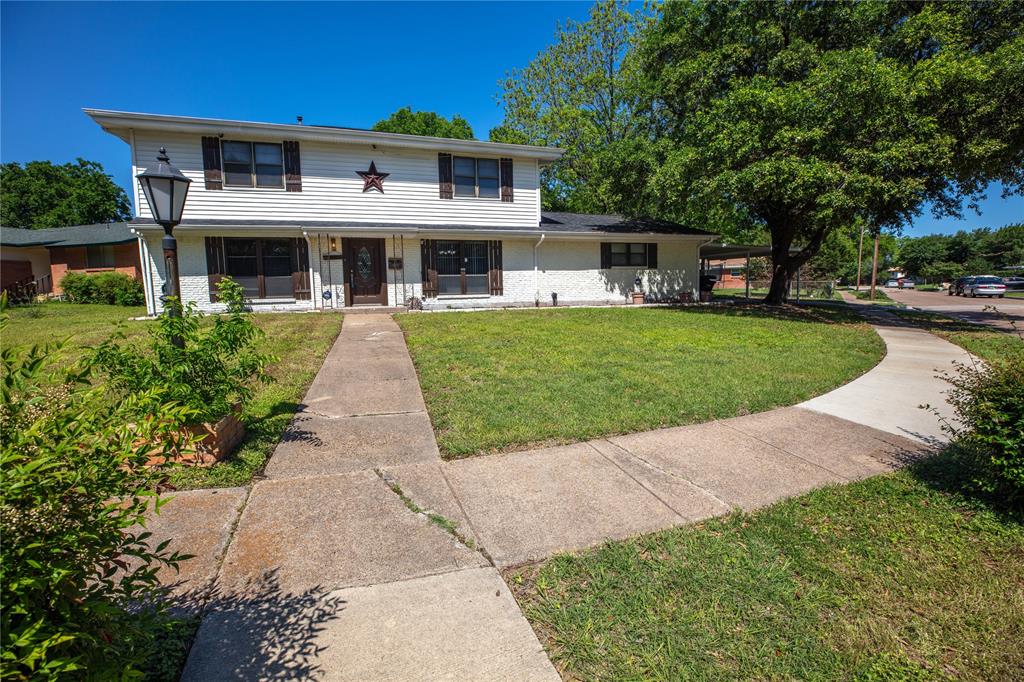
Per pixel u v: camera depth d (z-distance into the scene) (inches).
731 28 573.6
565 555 102.3
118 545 58.1
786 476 140.9
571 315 516.7
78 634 47.9
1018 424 112.1
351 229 524.1
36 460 48.4
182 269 503.5
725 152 497.0
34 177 1317.7
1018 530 110.6
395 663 74.5
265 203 530.9
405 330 397.7
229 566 98.1
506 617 85.0
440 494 129.6
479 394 214.8
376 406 203.8
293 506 122.7
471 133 1272.1
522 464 148.1
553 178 1154.0
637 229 703.1
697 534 110.2
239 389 158.6
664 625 83.0
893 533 110.7
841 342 374.3
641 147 700.0
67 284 713.6
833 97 437.7
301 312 518.6
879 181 405.1
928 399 220.5
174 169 165.2
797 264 713.6
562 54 1047.6
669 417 188.7
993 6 462.0
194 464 141.1
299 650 76.5
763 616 85.1
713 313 568.1
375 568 98.0
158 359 141.8
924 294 1423.5
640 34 930.1
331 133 532.7
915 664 75.0
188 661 73.8
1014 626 82.2
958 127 420.2
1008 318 158.4
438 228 564.1
